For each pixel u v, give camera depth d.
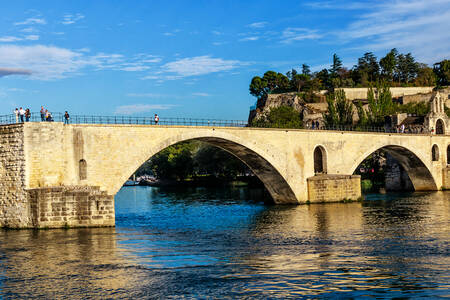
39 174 49.41
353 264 34.25
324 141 78.25
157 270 33.25
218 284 29.88
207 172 157.00
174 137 59.03
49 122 49.97
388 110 133.38
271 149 70.94
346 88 168.75
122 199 104.25
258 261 35.56
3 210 50.09
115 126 54.09
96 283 30.45
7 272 33.22
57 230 47.75
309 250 39.31
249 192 108.81
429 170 100.38
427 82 189.38
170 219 62.06
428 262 34.38
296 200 74.50
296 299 27.05
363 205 72.44
